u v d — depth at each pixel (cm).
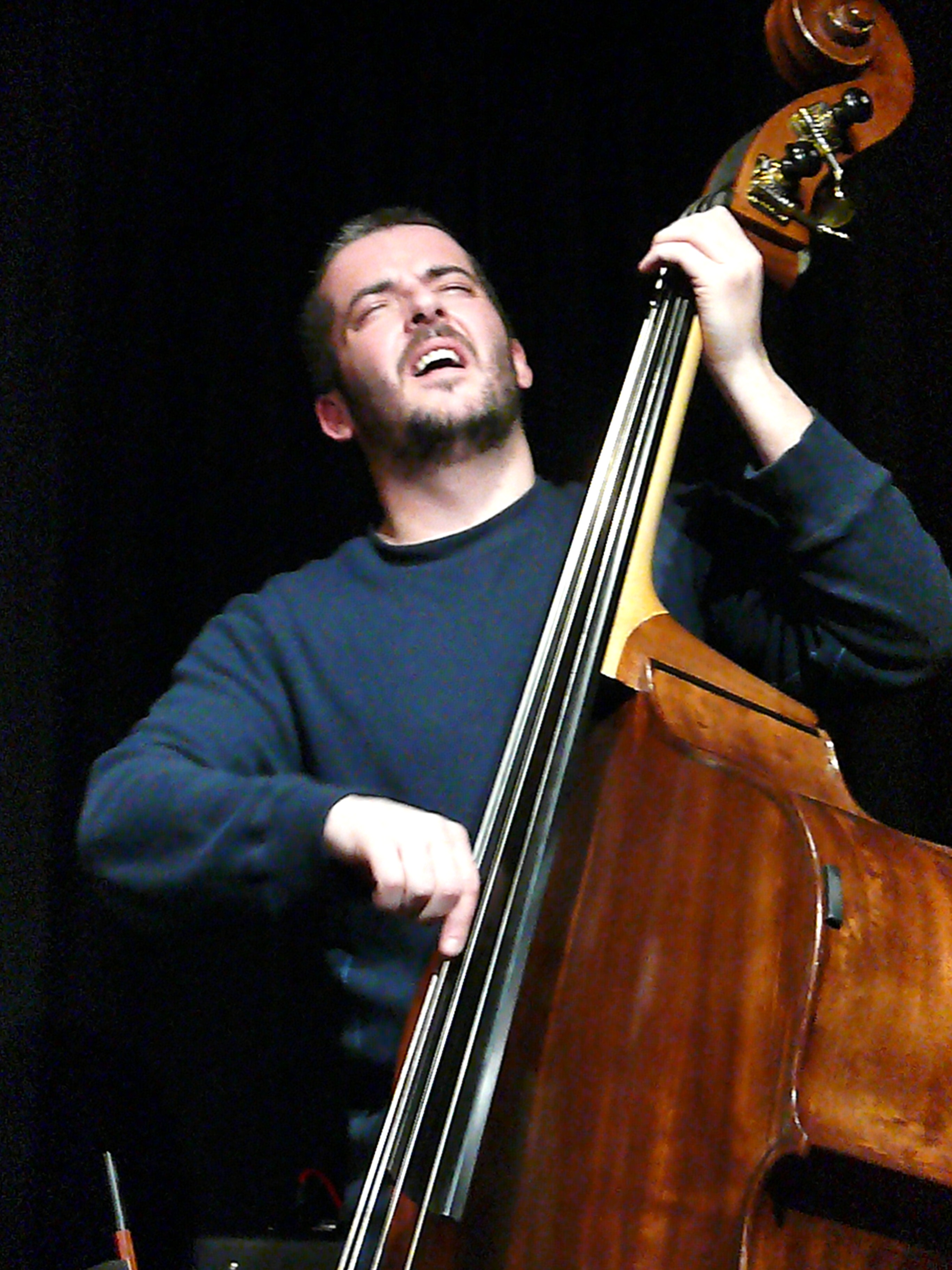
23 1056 664
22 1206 642
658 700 393
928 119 760
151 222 842
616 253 870
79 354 793
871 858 367
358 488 827
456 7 930
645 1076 352
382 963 454
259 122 894
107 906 458
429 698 473
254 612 527
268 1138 690
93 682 749
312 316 594
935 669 464
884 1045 353
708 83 877
